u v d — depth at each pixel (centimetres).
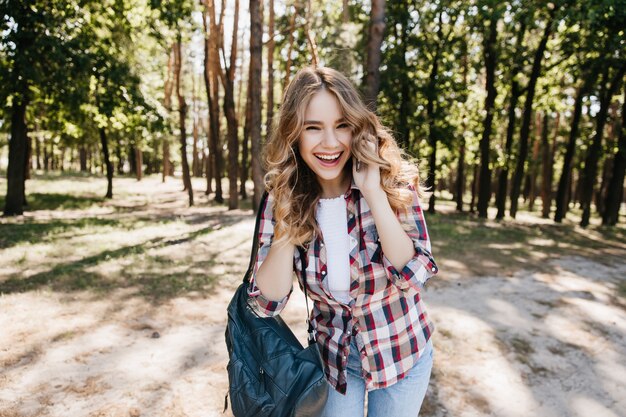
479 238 1177
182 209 1820
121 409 311
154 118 1390
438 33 1775
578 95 1744
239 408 138
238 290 163
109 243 921
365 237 144
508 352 430
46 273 652
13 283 597
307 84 139
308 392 130
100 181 3102
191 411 311
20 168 1391
